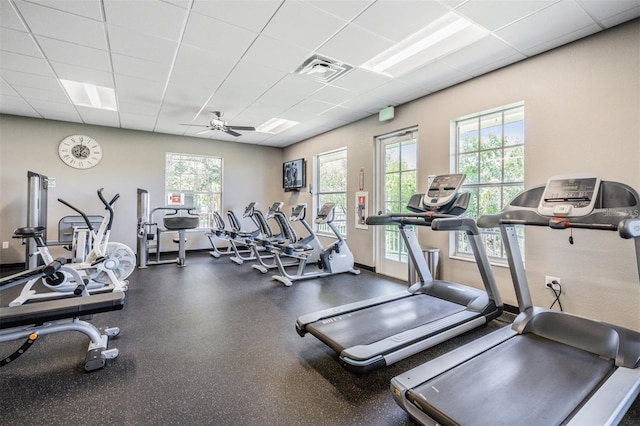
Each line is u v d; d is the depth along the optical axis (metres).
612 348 2.04
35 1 2.37
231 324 3.09
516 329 2.42
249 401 1.89
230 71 3.61
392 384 1.74
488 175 3.74
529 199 2.47
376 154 5.29
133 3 2.39
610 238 2.68
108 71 3.61
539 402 1.56
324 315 2.77
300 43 2.98
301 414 1.78
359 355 2.04
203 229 7.48
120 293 2.50
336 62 3.36
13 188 5.43
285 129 6.46
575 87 2.87
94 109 5.09
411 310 2.90
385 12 2.49
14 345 2.63
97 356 2.24
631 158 2.55
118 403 1.86
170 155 7.06
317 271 5.41
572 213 2.06
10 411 1.78
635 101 2.53
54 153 5.75
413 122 4.52
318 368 2.28
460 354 2.04
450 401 1.56
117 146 6.33
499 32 2.74
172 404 1.86
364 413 1.79
